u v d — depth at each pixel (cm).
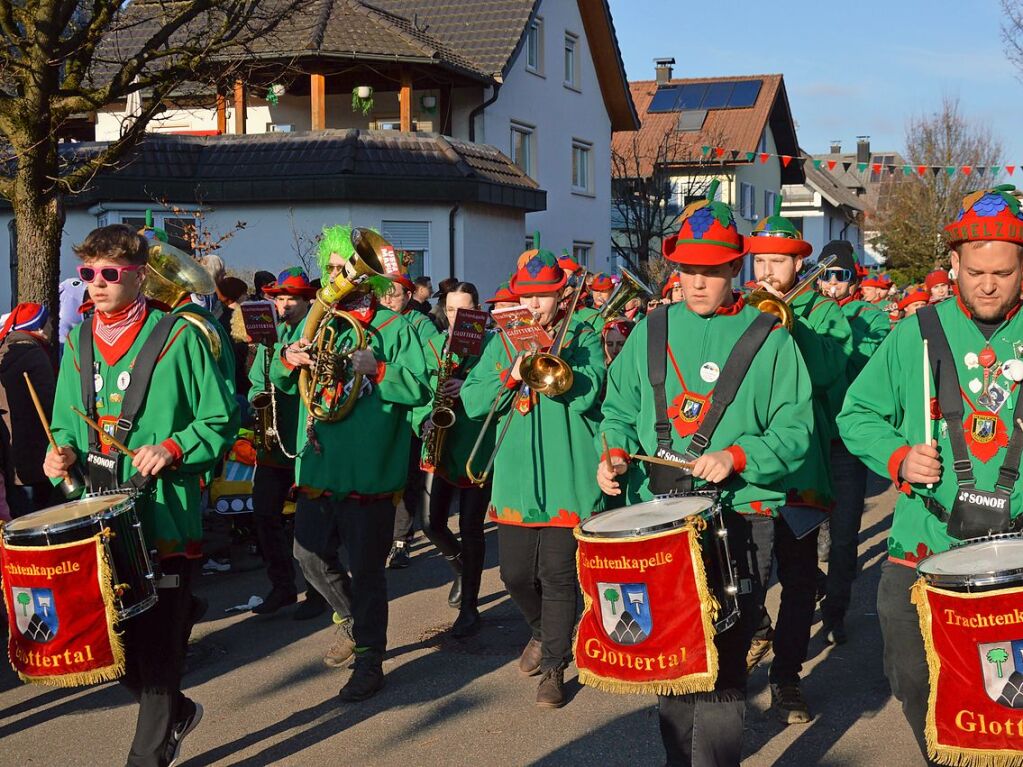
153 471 379
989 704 297
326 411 521
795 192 4416
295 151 1719
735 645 355
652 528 329
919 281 4359
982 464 324
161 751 391
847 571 604
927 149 4406
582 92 2522
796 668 493
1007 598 290
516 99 2223
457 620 627
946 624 301
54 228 932
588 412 509
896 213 4488
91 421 386
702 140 3516
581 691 532
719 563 341
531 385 479
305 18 1786
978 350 329
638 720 493
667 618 331
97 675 356
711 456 349
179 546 393
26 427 642
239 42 1001
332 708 512
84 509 366
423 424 633
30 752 463
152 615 389
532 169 2322
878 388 351
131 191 1628
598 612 344
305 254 1700
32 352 644
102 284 392
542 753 457
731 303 375
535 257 505
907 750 459
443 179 1738
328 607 682
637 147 3347
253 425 790
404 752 459
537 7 2208
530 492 511
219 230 1711
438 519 656
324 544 550
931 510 333
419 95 2050
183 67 968
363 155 1719
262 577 775
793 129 3853
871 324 711
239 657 593
